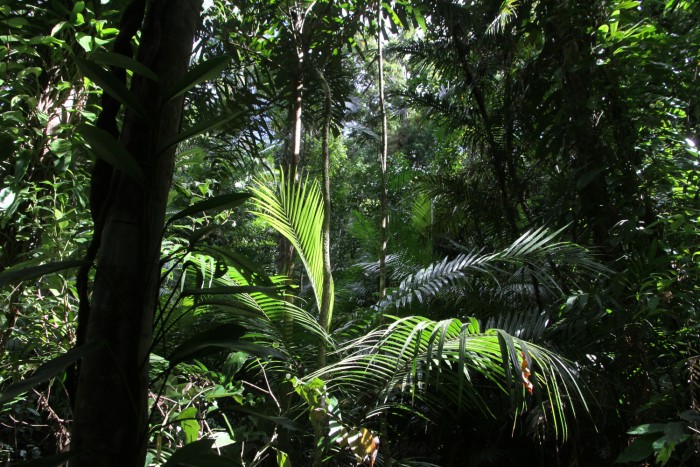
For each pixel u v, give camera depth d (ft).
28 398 6.30
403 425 10.07
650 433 6.23
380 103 9.26
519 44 10.68
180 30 3.35
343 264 20.61
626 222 7.33
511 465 10.00
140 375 2.91
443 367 6.60
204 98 9.27
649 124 7.64
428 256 12.32
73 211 5.35
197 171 7.77
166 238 6.61
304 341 7.61
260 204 7.38
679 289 6.98
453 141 16.63
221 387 6.38
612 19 8.19
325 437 6.07
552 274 8.87
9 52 5.05
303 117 10.27
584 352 7.34
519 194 10.06
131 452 2.79
